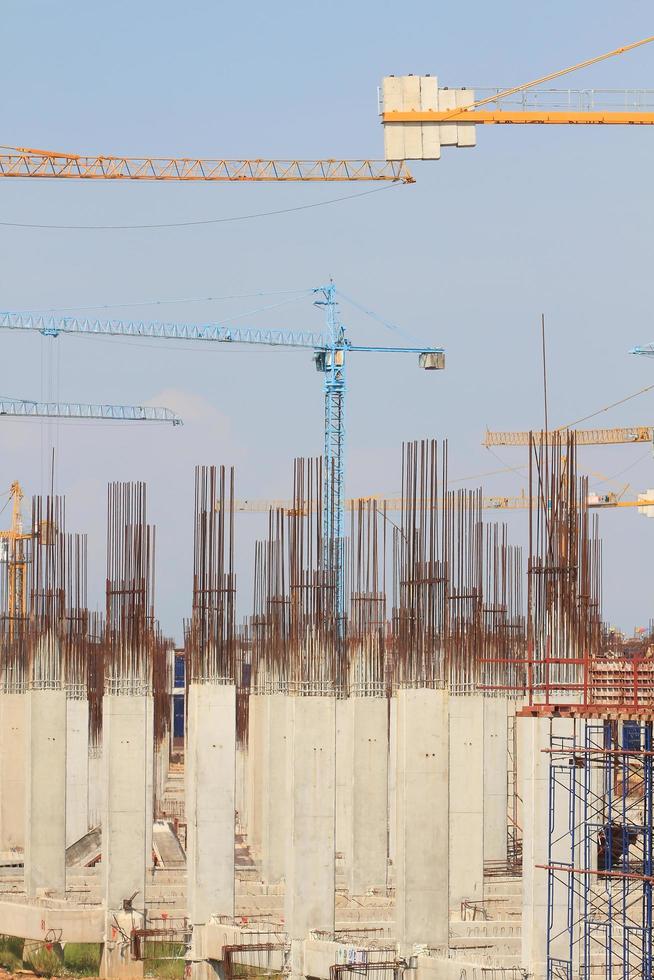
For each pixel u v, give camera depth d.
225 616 60.25
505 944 57.97
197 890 60.03
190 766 61.44
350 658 68.50
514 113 94.38
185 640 70.31
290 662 59.12
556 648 49.41
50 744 68.88
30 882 68.44
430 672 55.78
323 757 58.00
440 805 55.47
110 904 62.78
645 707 41.78
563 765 47.91
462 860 67.00
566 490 49.88
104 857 64.00
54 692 69.06
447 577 55.97
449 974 52.56
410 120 92.75
